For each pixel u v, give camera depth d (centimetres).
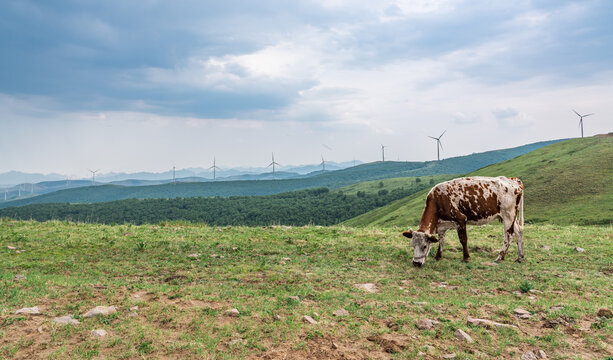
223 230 1805
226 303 751
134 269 1036
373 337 611
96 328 609
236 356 538
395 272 1069
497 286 946
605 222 5209
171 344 564
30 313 652
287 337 600
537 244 1470
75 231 1603
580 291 899
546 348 599
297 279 960
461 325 673
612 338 631
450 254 1327
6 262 1059
